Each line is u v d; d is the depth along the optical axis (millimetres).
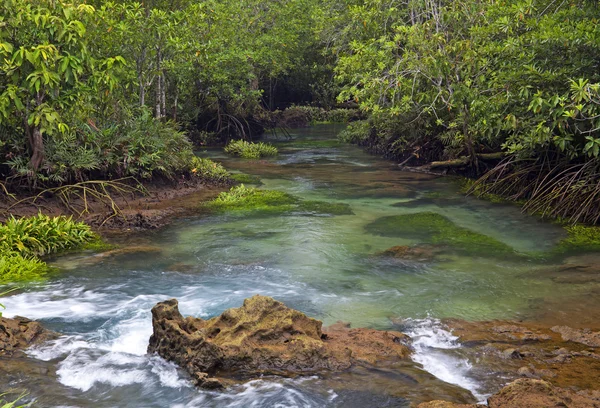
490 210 14328
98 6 18188
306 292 8742
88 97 14609
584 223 12812
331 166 22344
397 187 17578
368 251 10883
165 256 10523
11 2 11945
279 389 5660
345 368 6055
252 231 12250
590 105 11641
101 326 7434
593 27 12773
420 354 6543
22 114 13469
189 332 6387
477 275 9555
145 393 5688
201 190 16766
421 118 21141
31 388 5727
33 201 13133
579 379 5875
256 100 32438
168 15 19312
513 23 14594
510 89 13703
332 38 26078
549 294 8656
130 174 15609
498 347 6676
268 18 32531
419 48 16891
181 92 28078
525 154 14719
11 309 7988
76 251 10812
